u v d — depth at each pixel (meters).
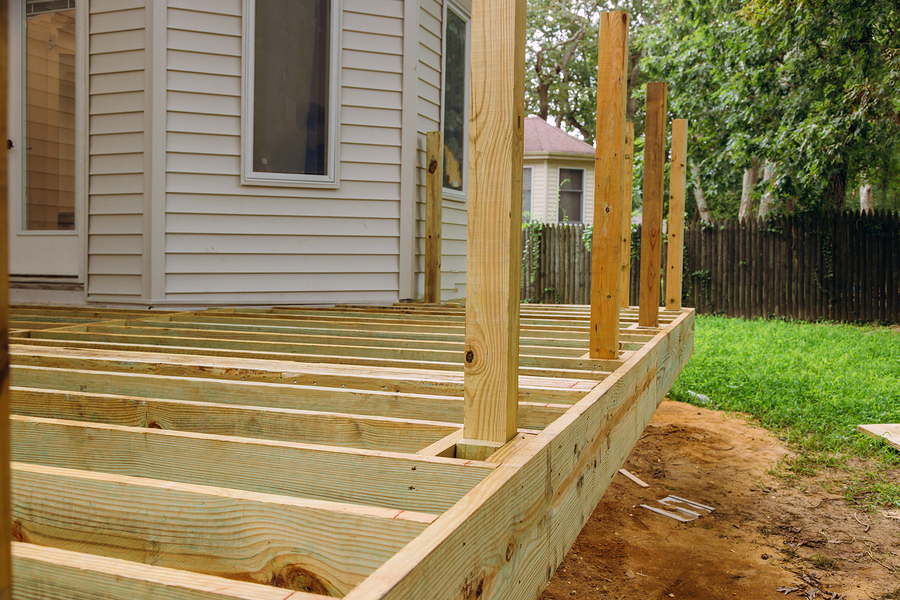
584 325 4.44
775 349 9.41
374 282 5.86
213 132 5.30
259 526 1.14
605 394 2.12
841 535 3.84
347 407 2.08
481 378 1.52
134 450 1.56
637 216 20.31
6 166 0.48
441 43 6.38
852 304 13.04
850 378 7.35
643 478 4.83
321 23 5.52
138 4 5.14
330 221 5.68
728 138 15.66
